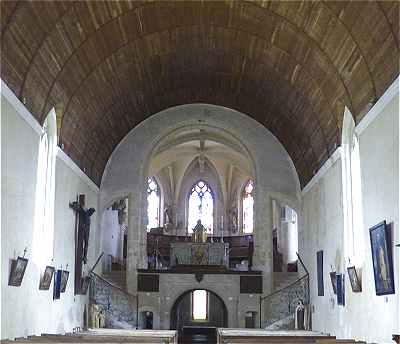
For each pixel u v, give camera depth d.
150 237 43.91
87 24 18.84
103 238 33.62
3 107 15.66
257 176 32.41
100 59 21.89
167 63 26.50
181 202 48.38
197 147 45.53
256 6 19.92
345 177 21.77
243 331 24.34
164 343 15.93
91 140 27.11
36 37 16.50
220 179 48.28
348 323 21.05
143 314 31.64
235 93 30.27
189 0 20.30
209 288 31.42
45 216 21.66
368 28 15.82
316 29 18.77
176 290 31.39
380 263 16.58
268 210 32.03
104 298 30.12
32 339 15.66
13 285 16.92
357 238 20.69
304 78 22.78
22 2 14.70
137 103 29.67
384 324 16.61
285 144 31.78
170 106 32.47
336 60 19.12
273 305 30.69
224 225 47.75
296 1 18.05
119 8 19.33
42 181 21.41
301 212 31.69
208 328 42.88
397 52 14.95
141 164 32.22
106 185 31.81
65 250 24.19
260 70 25.70
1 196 15.75
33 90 18.17
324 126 23.81
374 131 17.64
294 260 38.75
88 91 23.14
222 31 23.30
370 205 18.09
